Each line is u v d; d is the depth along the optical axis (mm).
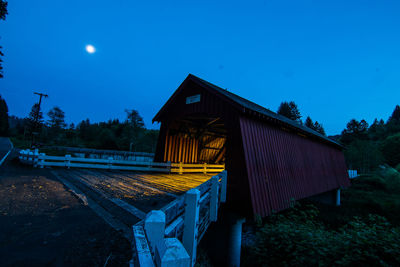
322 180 11992
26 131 62594
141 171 11586
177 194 5984
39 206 4113
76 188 5887
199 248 6844
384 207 15094
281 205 7344
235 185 6422
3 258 2242
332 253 4195
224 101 7613
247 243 8078
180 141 12719
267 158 7484
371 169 39125
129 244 2758
